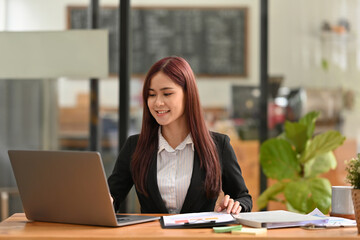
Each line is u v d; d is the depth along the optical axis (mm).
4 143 3613
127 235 1485
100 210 1629
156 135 2092
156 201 2014
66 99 3639
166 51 4266
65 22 3666
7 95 3605
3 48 3430
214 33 4285
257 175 3840
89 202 1639
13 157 1748
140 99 4027
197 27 4285
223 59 4270
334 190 1872
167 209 2031
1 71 3432
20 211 3578
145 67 4223
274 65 3932
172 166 2043
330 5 3934
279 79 3920
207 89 4242
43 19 3682
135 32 4246
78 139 3654
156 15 4273
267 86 3885
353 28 3939
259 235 1483
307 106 3898
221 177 2053
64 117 3641
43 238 1485
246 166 3887
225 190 2113
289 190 3105
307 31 3936
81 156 1607
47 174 1693
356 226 1658
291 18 3926
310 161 3301
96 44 3398
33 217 1787
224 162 2082
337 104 3908
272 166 3219
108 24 3592
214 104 4219
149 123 2086
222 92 4227
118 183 2137
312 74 3926
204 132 2035
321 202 3039
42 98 3627
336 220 1729
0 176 3588
